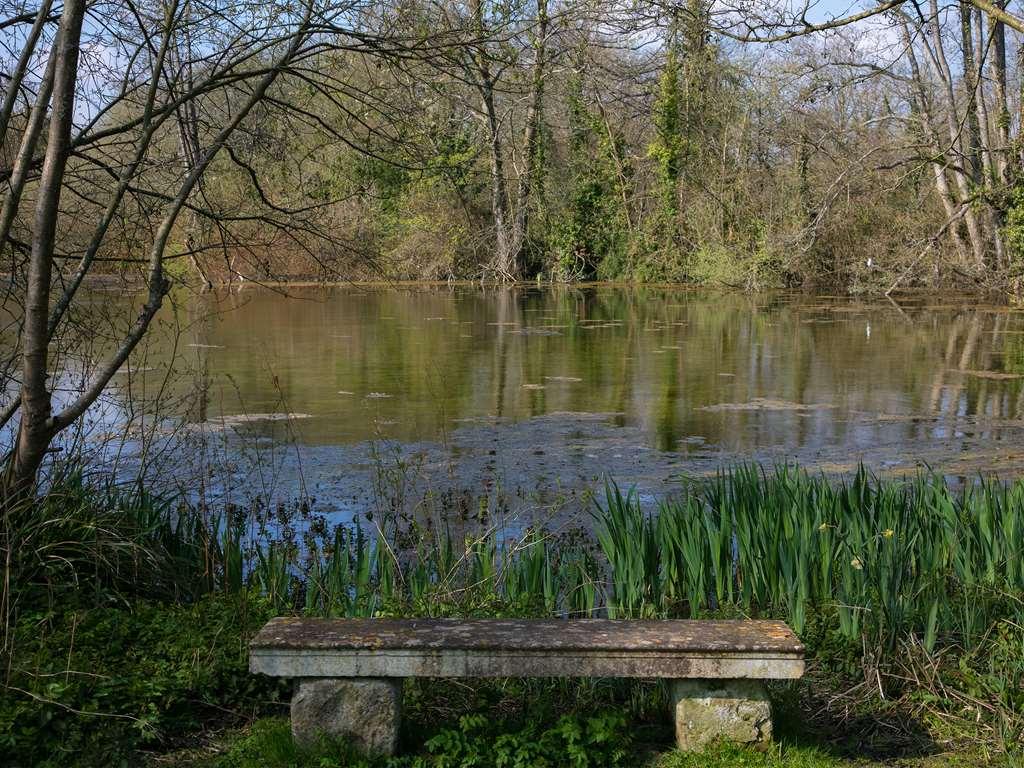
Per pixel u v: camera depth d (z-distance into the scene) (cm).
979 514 657
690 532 631
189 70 742
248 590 623
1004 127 3033
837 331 2583
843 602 581
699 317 2998
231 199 927
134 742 461
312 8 683
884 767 451
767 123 3872
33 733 452
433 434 1311
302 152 877
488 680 520
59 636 531
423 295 3984
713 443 1263
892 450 1220
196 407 1438
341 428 1341
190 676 504
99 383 618
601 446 1243
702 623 457
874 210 3706
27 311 596
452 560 680
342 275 868
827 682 547
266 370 1859
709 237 4178
